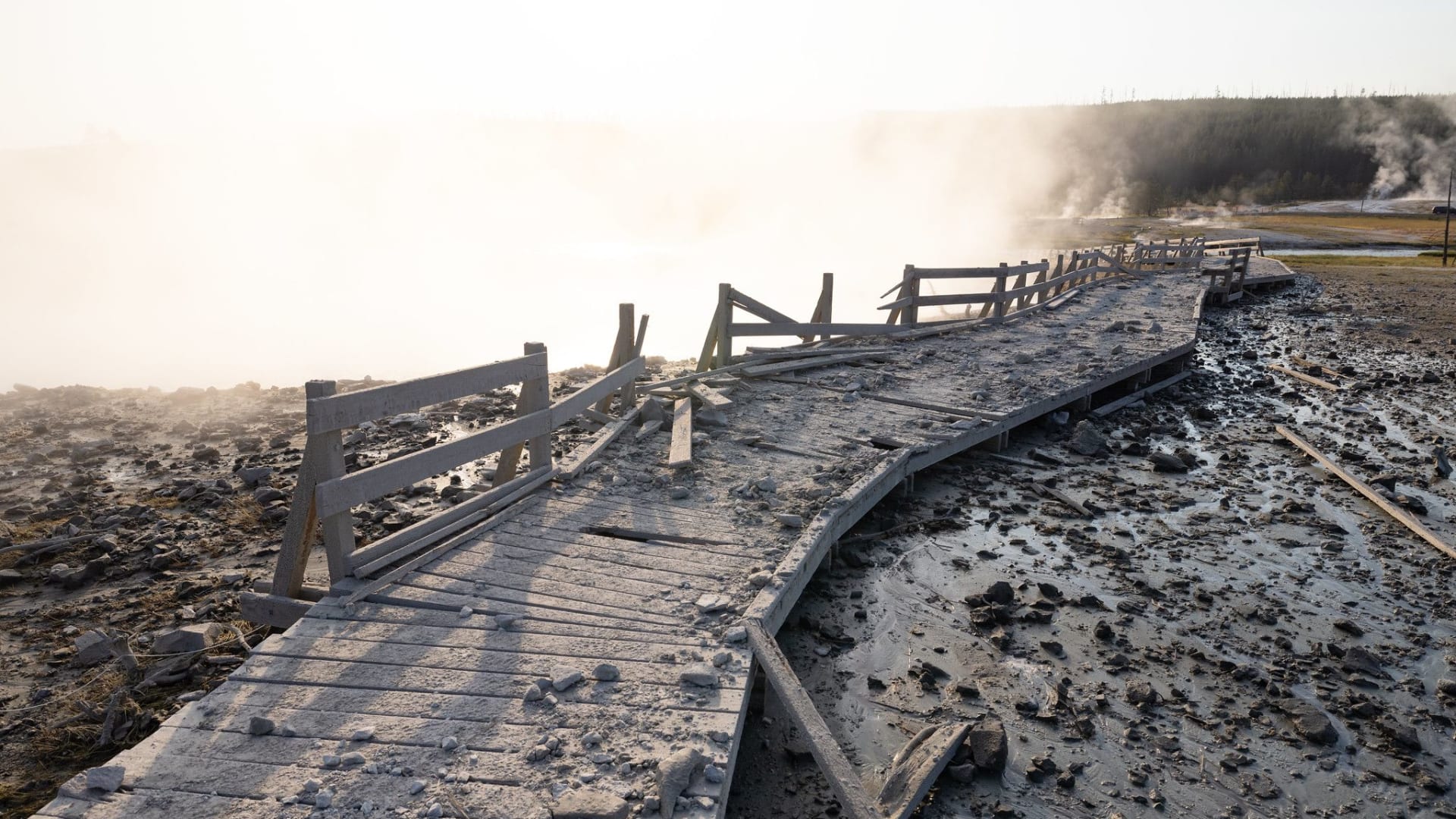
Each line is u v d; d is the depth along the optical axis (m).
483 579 5.75
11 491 9.15
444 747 3.97
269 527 8.15
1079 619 6.91
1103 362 14.50
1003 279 19.28
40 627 6.24
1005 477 10.45
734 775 4.93
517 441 7.17
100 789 3.61
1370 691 6.00
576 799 3.57
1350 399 15.29
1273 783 4.99
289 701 4.29
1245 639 6.66
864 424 10.41
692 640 5.04
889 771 4.88
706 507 7.39
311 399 5.19
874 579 7.56
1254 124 199.00
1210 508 9.63
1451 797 4.91
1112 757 5.19
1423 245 79.50
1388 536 8.88
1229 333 24.06
